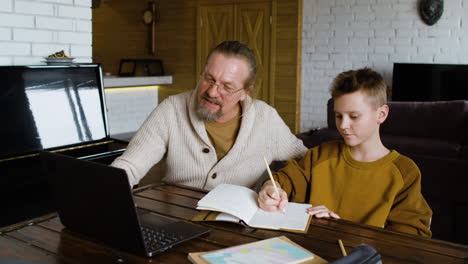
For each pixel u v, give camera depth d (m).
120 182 1.03
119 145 2.84
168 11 7.30
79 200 1.17
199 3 6.94
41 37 2.88
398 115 3.73
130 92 6.93
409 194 1.42
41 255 1.10
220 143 1.82
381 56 5.87
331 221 1.35
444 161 2.10
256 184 1.89
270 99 6.53
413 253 1.14
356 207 1.49
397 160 1.48
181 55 7.27
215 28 6.86
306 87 6.39
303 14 6.27
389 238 1.23
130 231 1.08
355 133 1.45
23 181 2.29
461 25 5.36
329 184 1.56
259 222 1.31
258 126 1.85
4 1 2.66
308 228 1.29
